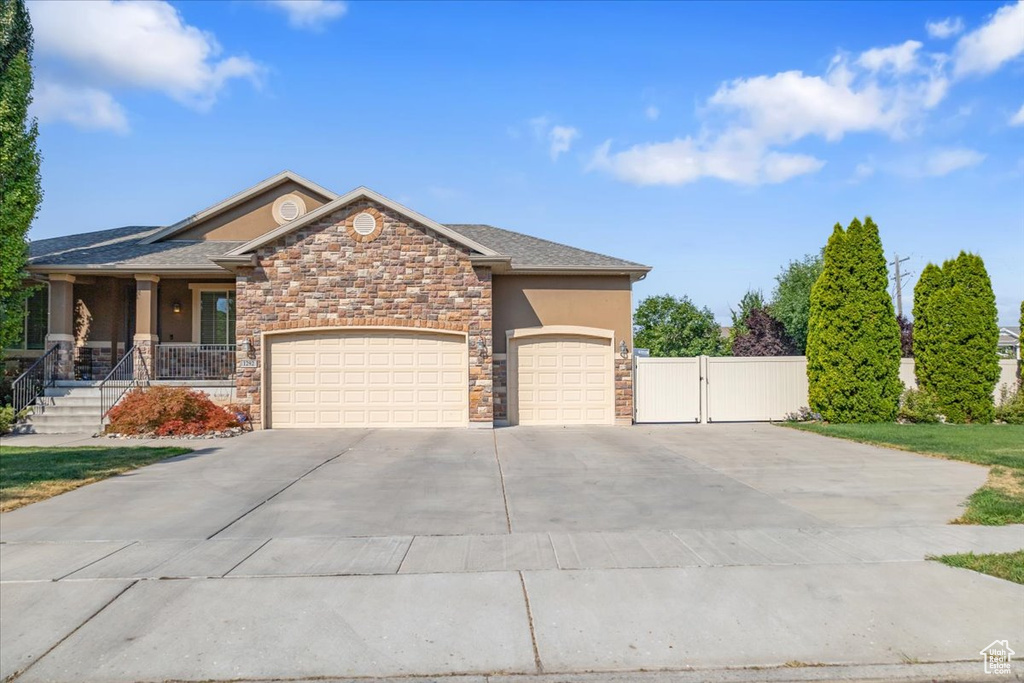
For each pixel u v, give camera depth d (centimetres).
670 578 613
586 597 572
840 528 772
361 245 1725
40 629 516
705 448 1408
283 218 2172
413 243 1730
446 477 1087
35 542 723
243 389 1706
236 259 1689
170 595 577
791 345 3547
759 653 482
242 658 475
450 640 500
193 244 2119
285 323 1714
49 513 843
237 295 1716
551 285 1884
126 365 1966
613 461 1244
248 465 1188
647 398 1923
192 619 532
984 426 1755
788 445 1449
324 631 512
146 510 862
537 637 504
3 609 550
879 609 548
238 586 596
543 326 1875
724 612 543
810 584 598
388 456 1294
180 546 710
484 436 1597
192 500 918
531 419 1866
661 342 4131
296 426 1722
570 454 1327
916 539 727
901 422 1866
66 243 2203
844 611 545
